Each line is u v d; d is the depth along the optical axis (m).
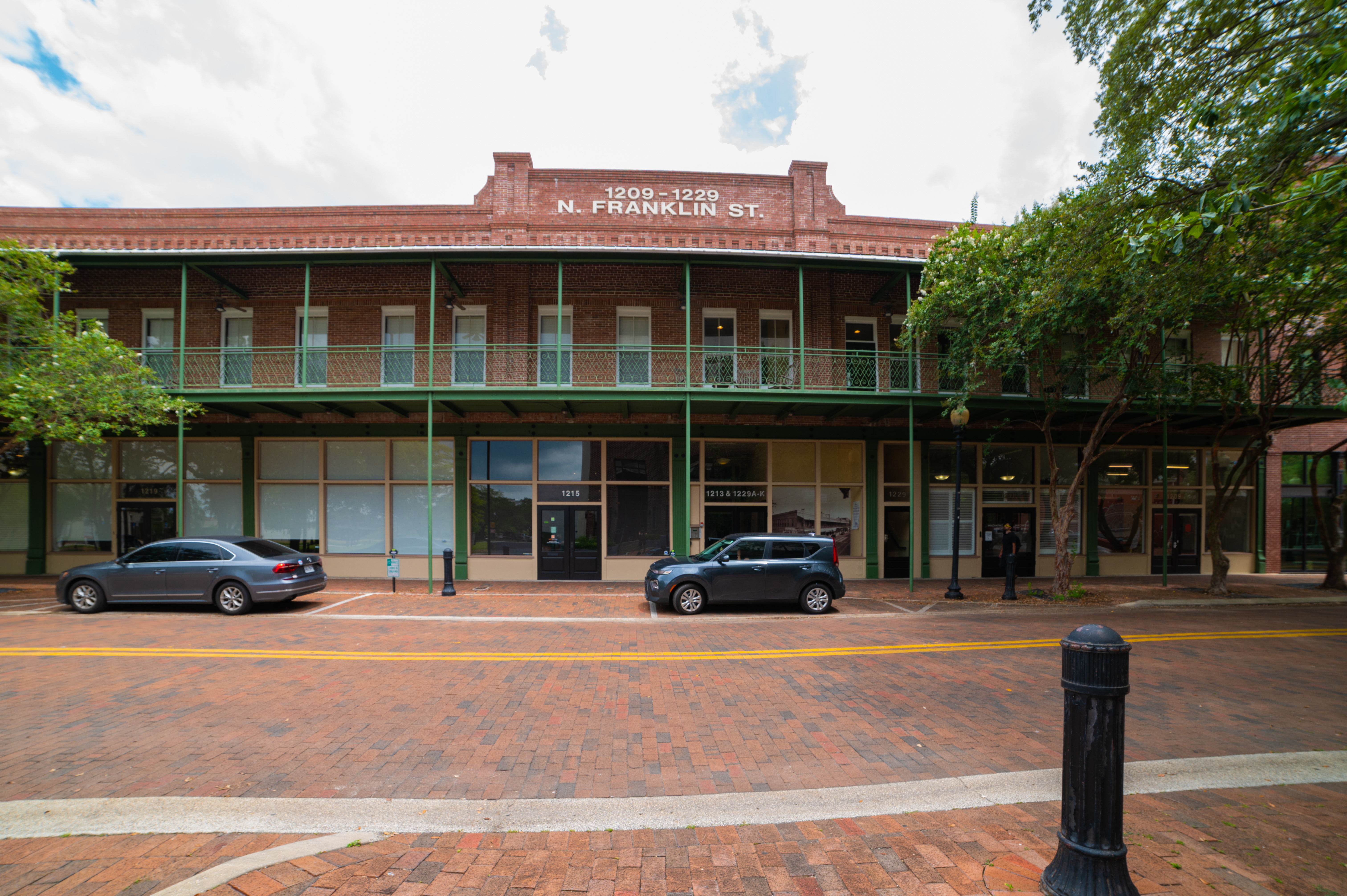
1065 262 10.10
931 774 4.18
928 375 15.75
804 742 4.80
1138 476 17.06
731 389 13.53
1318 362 12.33
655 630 9.29
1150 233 5.46
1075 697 2.63
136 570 10.16
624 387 13.43
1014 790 3.92
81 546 15.37
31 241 14.73
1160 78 8.55
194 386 15.27
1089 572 16.55
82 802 3.71
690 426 15.11
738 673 6.83
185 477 15.42
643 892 2.77
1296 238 6.46
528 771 4.25
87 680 6.34
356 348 14.02
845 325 16.20
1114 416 12.75
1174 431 17.12
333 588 13.70
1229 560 17.55
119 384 11.90
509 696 5.94
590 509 15.38
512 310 15.34
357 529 15.38
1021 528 16.31
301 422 15.25
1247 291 8.93
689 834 3.34
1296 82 6.01
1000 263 11.78
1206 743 4.86
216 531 15.39
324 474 15.34
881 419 15.82
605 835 3.34
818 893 2.74
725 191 15.99
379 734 4.92
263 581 10.13
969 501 16.17
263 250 12.90
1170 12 8.15
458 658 7.41
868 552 15.71
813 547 11.11
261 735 4.88
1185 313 10.07
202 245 14.95
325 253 12.98
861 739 4.86
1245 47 7.47
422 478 15.39
